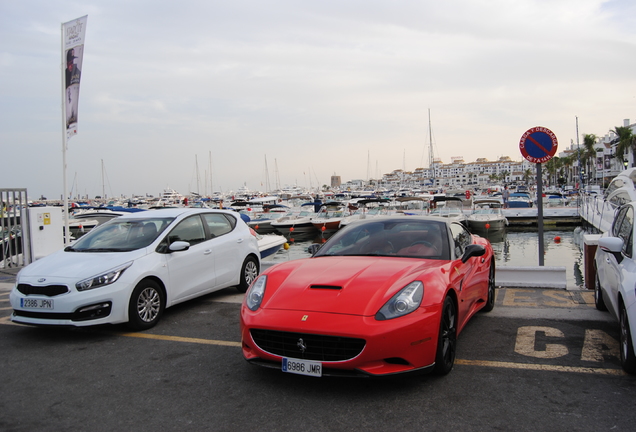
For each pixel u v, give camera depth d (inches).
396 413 132.0
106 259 223.6
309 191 4441.4
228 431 124.6
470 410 132.9
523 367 164.7
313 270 171.6
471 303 202.1
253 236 320.2
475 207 1374.3
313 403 139.7
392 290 149.4
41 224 443.8
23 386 158.4
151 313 230.1
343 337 137.7
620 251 167.3
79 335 219.3
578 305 249.4
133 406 141.0
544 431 120.5
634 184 797.9
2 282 366.3
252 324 149.0
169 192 4407.0
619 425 122.6
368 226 212.4
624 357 156.6
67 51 428.8
